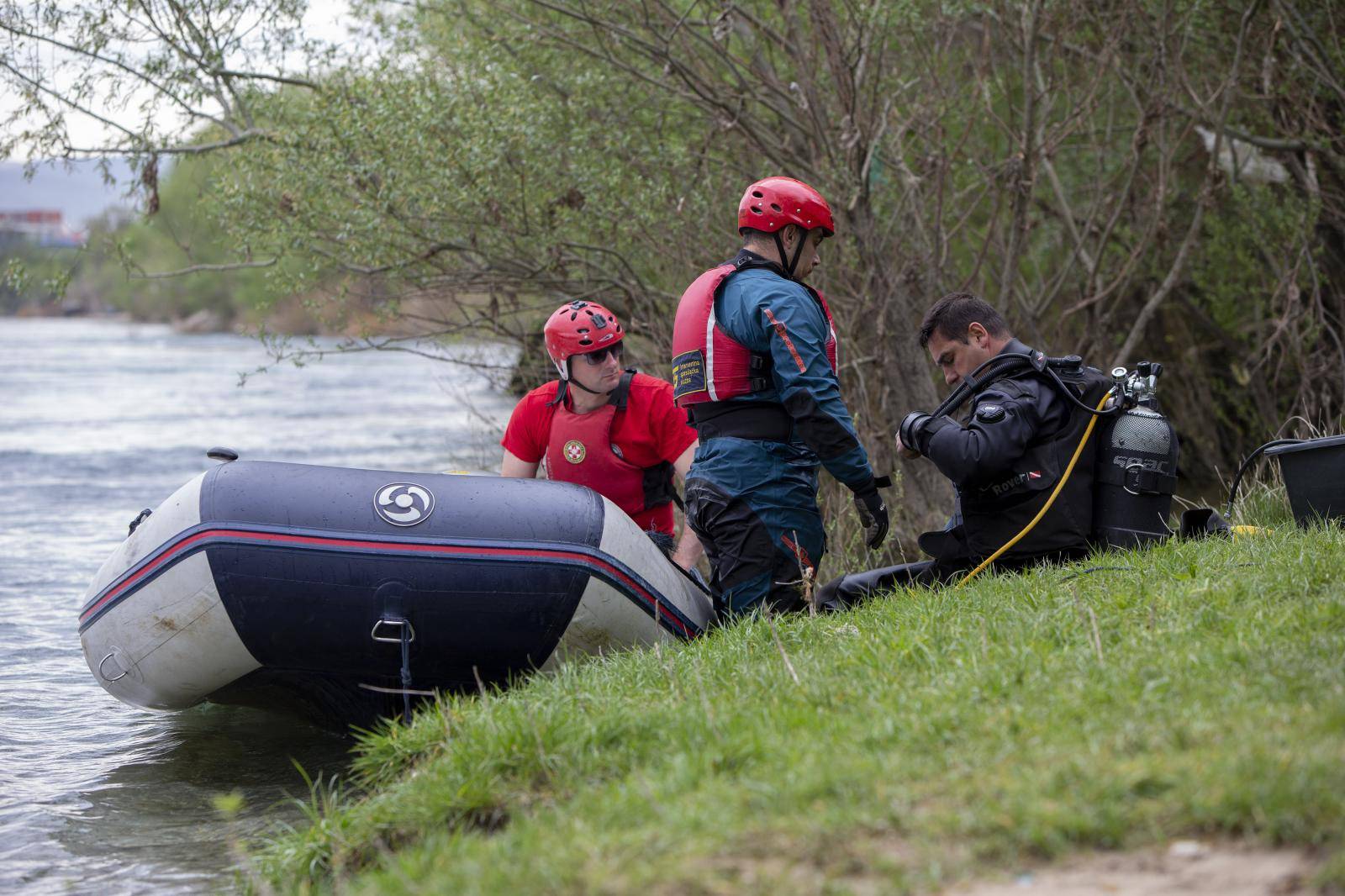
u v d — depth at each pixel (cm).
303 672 1228
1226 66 2555
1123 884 565
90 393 6300
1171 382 2877
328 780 1167
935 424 1162
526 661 1216
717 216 2205
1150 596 981
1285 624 855
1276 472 1755
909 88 2339
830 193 2102
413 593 1159
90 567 2348
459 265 2305
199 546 1152
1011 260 2334
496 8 2267
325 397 5981
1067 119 2364
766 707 840
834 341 1210
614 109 2255
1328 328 2464
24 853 993
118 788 1159
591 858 632
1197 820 599
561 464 1320
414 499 1186
